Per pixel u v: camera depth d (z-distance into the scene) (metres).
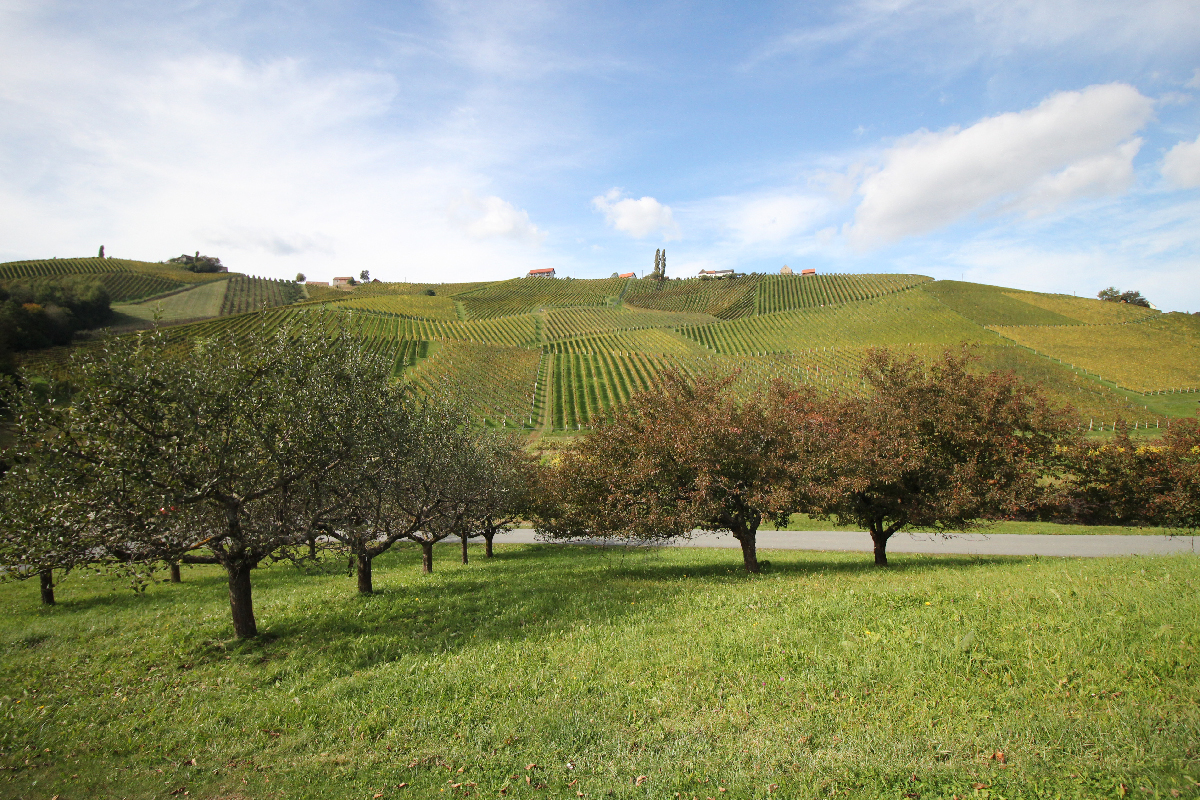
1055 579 10.46
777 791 5.48
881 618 9.08
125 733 8.23
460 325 130.12
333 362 13.11
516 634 10.70
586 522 19.80
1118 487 28.28
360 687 8.89
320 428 12.09
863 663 7.62
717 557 22.83
